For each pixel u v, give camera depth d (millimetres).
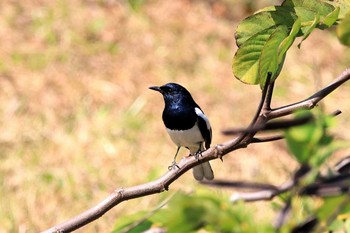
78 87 14656
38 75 14875
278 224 1903
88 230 10789
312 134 1949
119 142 13328
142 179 12539
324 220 1868
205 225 1929
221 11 17750
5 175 12203
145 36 16469
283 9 2832
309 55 16609
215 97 14875
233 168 12820
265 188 1870
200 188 2031
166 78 15359
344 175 1878
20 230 11023
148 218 2641
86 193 11977
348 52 16859
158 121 14117
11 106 13906
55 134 13375
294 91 15383
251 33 2873
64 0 17188
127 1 17531
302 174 1939
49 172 12352
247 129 1901
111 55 15836
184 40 16578
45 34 16031
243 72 2900
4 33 15992
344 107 14805
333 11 2660
